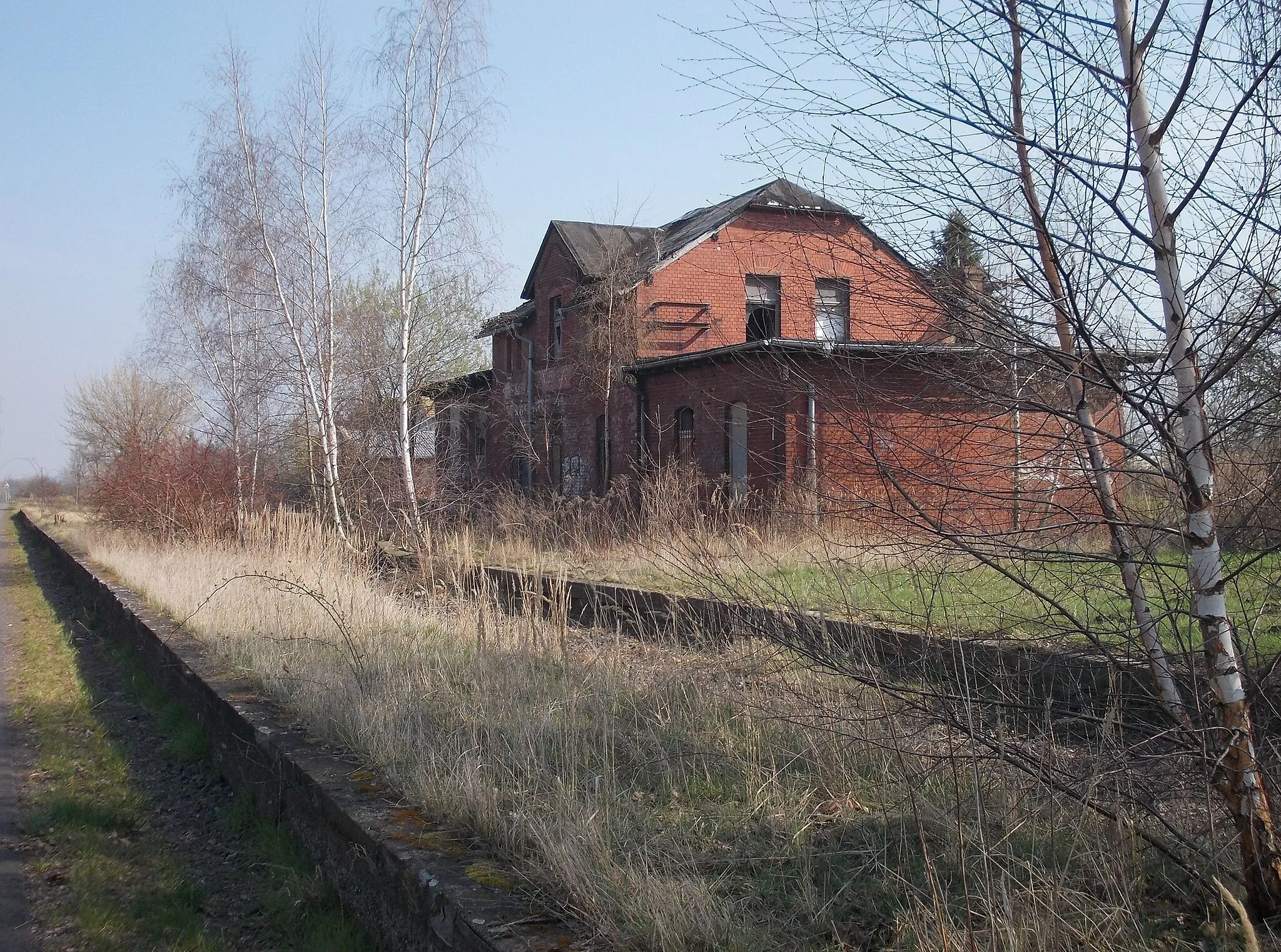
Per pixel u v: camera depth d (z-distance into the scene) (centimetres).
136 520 2103
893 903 378
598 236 2700
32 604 1836
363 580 1165
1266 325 343
